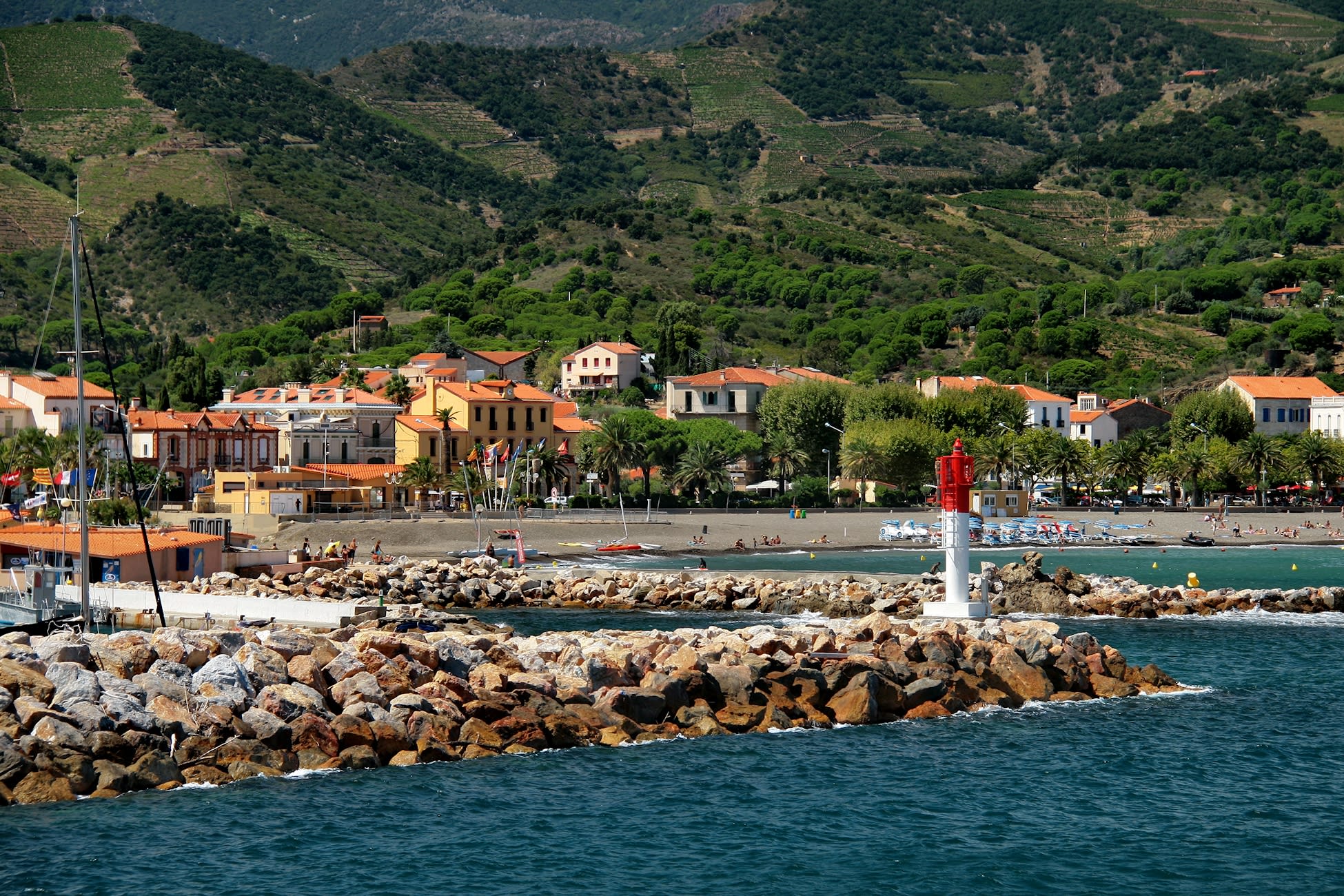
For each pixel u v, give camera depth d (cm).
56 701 7138
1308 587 15800
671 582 14875
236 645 8275
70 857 6072
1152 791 7250
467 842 6353
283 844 6272
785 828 6625
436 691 7875
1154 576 17375
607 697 8156
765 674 8700
